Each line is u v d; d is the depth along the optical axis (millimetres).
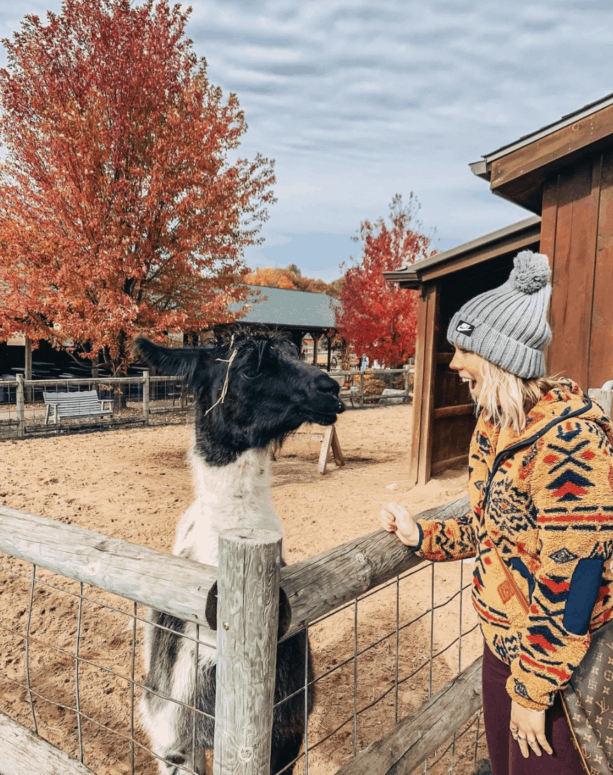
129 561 1577
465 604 4539
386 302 20141
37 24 12664
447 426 9266
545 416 1315
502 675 1469
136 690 3533
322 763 2959
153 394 15117
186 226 13766
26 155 12766
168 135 12992
